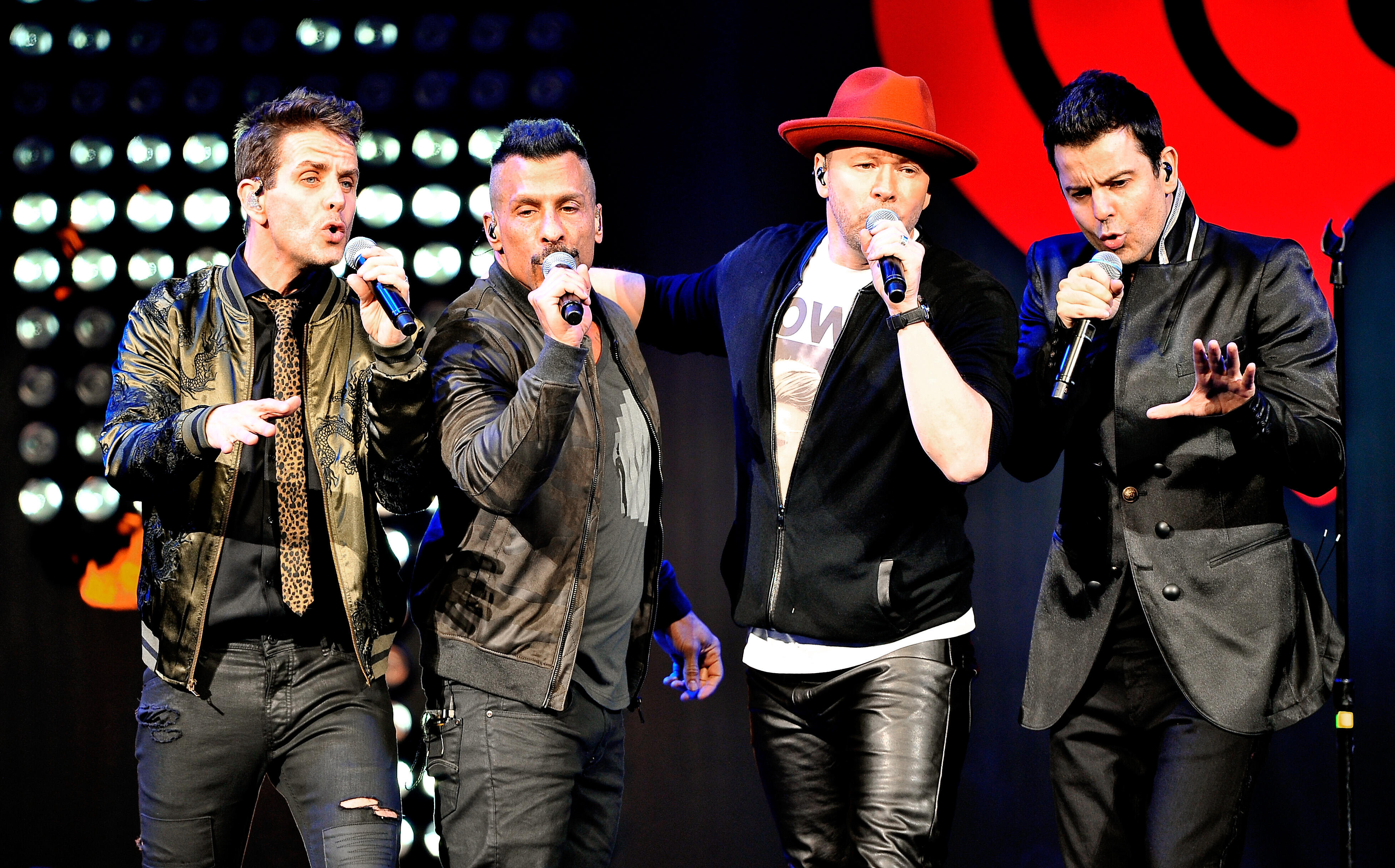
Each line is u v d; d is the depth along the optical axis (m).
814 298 7.06
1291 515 10.51
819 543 6.79
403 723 10.68
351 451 6.39
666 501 11.12
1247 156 10.43
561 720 6.23
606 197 11.15
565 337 5.57
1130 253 6.91
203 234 11.39
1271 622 6.66
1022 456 7.21
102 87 11.44
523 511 6.17
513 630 6.16
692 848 10.95
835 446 6.80
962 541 6.93
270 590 6.18
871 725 6.66
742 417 7.16
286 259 6.46
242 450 6.23
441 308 11.06
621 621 6.54
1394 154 10.23
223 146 11.23
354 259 6.16
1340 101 10.29
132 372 6.32
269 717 6.18
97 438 11.36
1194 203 10.51
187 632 6.09
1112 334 6.97
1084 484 7.05
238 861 6.45
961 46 10.81
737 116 11.05
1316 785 10.28
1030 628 10.73
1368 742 10.23
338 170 6.45
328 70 11.27
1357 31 10.26
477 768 6.16
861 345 6.83
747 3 11.03
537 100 11.10
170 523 6.18
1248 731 6.52
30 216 11.48
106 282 11.43
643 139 11.12
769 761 7.23
